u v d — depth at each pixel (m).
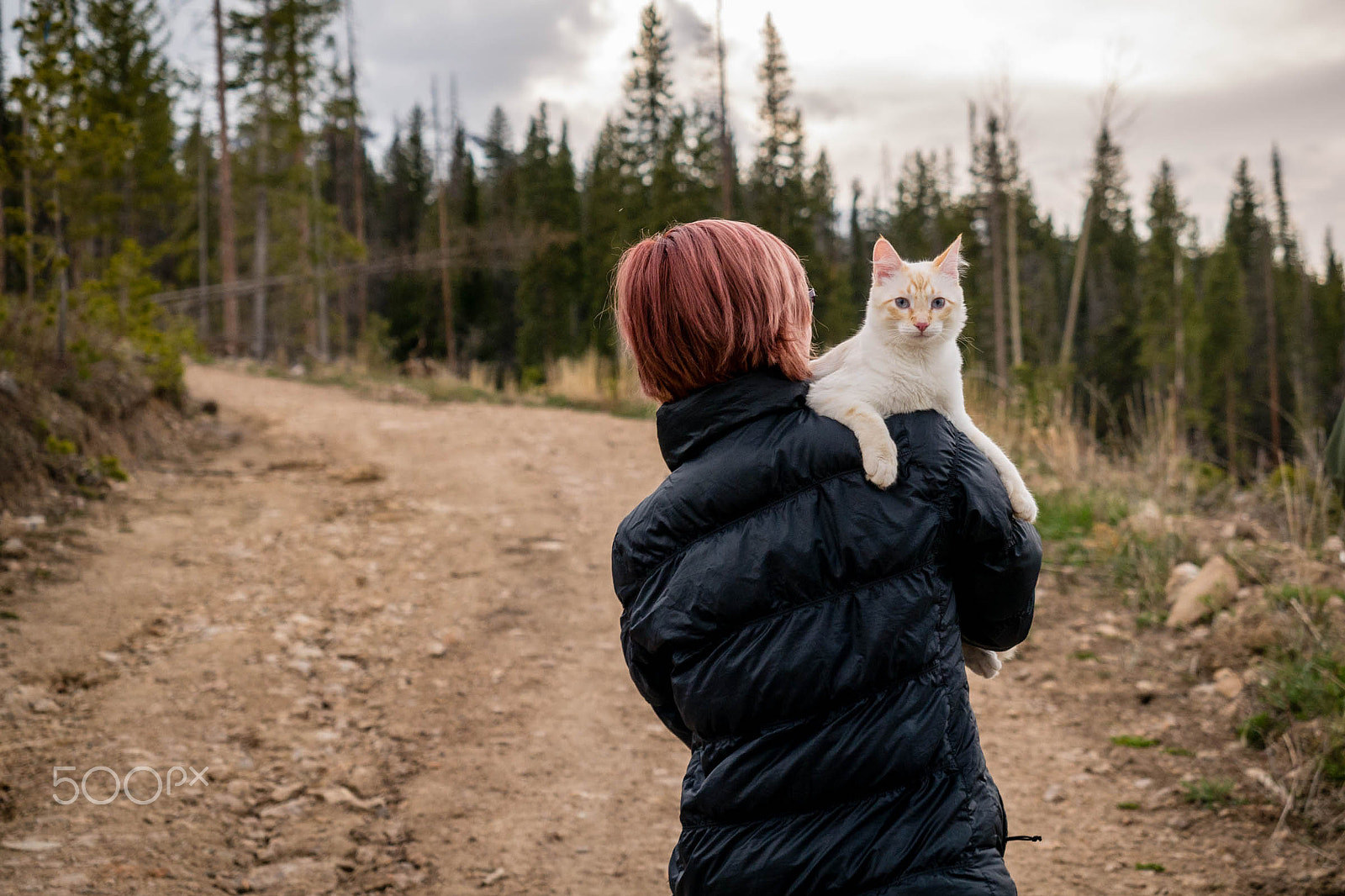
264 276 26.08
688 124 36.31
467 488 8.23
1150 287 46.53
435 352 42.72
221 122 23.41
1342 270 58.38
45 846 2.94
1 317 7.30
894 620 1.21
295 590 5.59
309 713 4.15
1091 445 7.80
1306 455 5.80
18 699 3.90
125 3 17.62
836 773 1.18
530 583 6.03
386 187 56.53
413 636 5.11
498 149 55.03
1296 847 2.99
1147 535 5.70
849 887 1.16
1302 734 3.52
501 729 4.15
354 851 3.17
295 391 13.59
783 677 1.20
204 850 3.06
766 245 1.43
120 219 26.83
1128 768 3.64
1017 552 1.29
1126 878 2.95
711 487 1.29
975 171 38.91
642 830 3.40
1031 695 4.36
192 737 3.81
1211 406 42.28
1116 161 25.06
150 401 8.88
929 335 1.62
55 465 6.64
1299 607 4.02
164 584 5.41
